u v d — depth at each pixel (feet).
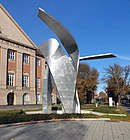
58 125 48.60
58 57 63.21
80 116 61.26
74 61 63.82
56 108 87.97
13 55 163.22
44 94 65.67
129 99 274.16
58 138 33.78
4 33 155.02
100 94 315.37
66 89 62.80
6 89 154.10
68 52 63.46
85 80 212.84
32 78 177.68
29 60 176.65
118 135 37.58
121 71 206.28
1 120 45.88
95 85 217.97
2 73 151.94
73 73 63.36
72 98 63.00
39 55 189.16
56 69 62.85
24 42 172.24
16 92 162.30
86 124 51.47
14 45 162.91
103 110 83.97
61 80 62.69
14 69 162.61
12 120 47.96
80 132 39.88
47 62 63.52
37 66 187.21
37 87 184.85
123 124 53.52
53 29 58.75
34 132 38.99
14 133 37.73
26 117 51.13
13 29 162.91
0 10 153.99
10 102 160.66
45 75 66.44
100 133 39.32
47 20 56.80
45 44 64.39
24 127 44.93
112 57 68.49
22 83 168.96
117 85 206.80
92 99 248.93
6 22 157.48
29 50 176.45
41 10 54.65
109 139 33.88
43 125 48.29
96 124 52.03
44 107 65.31
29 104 169.07
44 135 36.19
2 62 152.35
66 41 60.85
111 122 57.16
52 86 66.33
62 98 62.54
